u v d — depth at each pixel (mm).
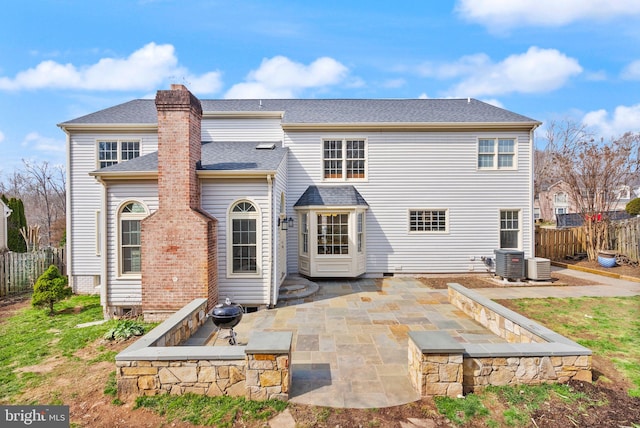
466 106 13508
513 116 12039
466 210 11750
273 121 12883
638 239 11914
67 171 11258
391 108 13383
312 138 11656
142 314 7656
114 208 7941
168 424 3523
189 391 4016
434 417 3564
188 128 7316
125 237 7984
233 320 5348
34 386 4336
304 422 3488
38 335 6465
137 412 3742
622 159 13367
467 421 3479
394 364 4863
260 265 8109
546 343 4379
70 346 5742
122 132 11414
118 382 3998
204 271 7262
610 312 7266
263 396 3889
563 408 3633
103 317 7824
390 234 11750
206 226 7277
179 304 7258
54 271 8477
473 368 4035
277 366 3879
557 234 13898
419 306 8055
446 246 11750
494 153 11758
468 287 9914
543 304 7922
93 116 11852
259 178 8148
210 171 7809
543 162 32281
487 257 11711
